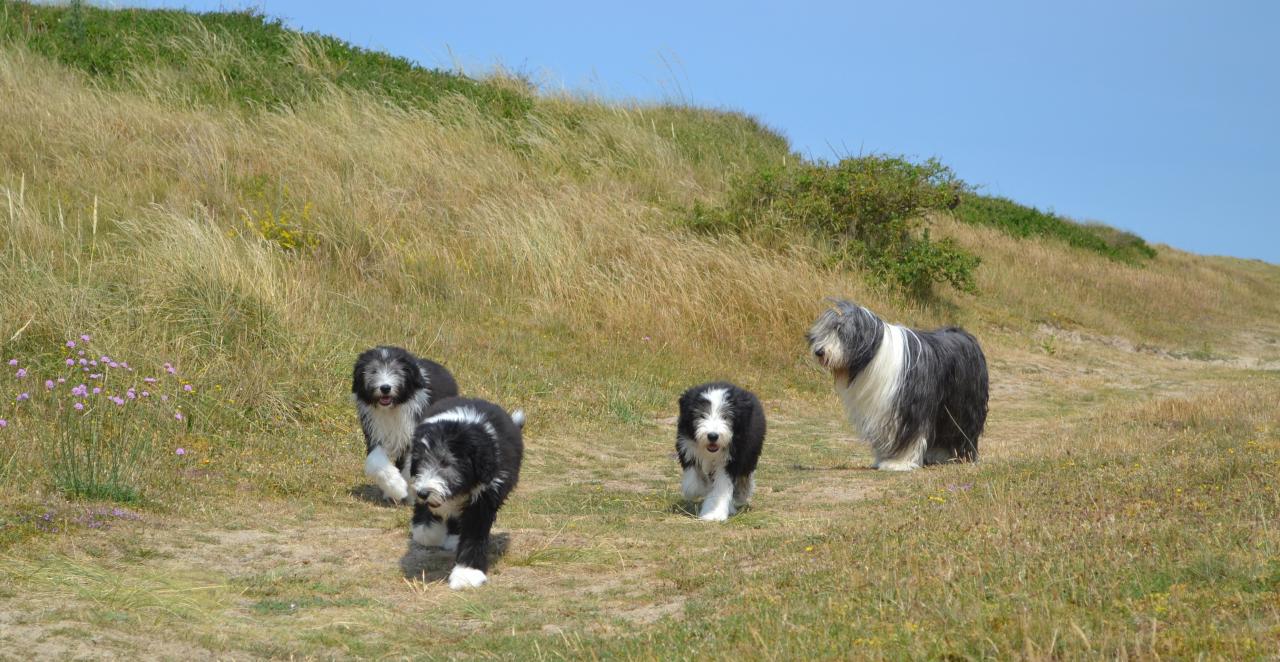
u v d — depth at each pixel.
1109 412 12.16
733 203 19.30
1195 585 4.35
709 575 5.73
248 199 14.92
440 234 15.88
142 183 14.69
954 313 19.64
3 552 5.59
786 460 10.29
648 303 14.98
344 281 13.83
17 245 10.96
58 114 16.05
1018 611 4.16
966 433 9.98
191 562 5.93
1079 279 25.03
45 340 9.17
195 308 10.38
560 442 10.53
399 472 7.70
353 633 5.00
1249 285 32.25
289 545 6.45
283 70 20.64
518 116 22.00
